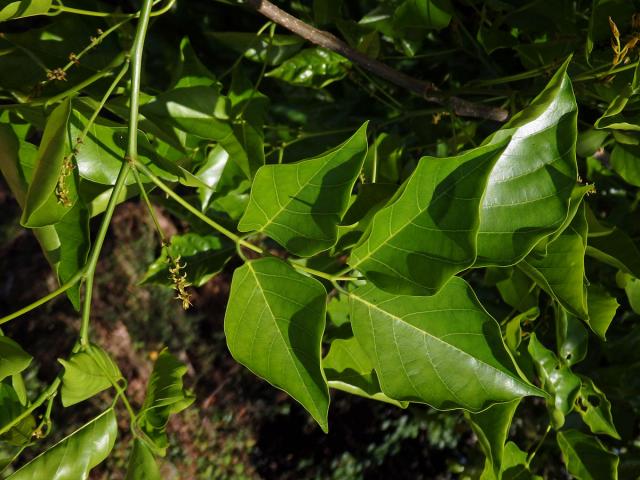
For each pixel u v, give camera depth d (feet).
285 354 0.95
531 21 1.55
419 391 1.00
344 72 1.65
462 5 1.85
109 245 4.63
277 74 1.59
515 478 1.35
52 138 0.92
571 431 1.46
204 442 4.32
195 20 1.98
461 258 0.91
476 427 1.15
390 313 1.01
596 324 1.37
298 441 4.45
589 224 1.33
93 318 4.49
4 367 0.90
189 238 1.51
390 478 4.31
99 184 1.13
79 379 0.92
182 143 1.31
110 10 1.50
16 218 4.72
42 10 1.01
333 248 1.07
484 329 0.99
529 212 0.95
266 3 1.32
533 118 0.94
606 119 1.20
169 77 2.02
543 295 1.88
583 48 1.48
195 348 4.56
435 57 1.92
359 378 1.19
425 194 0.92
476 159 0.90
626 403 1.88
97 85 1.36
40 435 0.97
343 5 1.80
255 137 1.32
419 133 1.92
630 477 2.14
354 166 0.92
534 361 1.40
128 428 4.26
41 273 4.67
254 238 3.87
